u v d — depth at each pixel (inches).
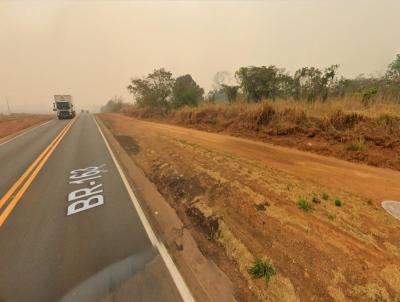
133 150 364.2
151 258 113.9
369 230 127.0
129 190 202.2
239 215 149.9
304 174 217.8
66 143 435.2
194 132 534.9
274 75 629.3
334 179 204.1
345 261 104.6
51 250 118.2
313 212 146.9
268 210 152.2
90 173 249.1
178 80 1154.0
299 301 87.9
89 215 156.6
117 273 102.9
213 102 772.6
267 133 410.0
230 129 507.2
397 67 516.7
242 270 105.4
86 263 109.0
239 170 232.4
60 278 99.2
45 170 259.0
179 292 93.5
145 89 1093.8
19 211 160.7
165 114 1003.9
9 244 122.6
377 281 93.6
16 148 390.0
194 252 119.3
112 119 1099.3
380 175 214.4
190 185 206.8
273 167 240.8
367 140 290.4
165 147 363.9
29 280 98.0
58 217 152.9
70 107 1250.6
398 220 136.9
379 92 398.3
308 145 327.3
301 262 106.0
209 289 95.7
